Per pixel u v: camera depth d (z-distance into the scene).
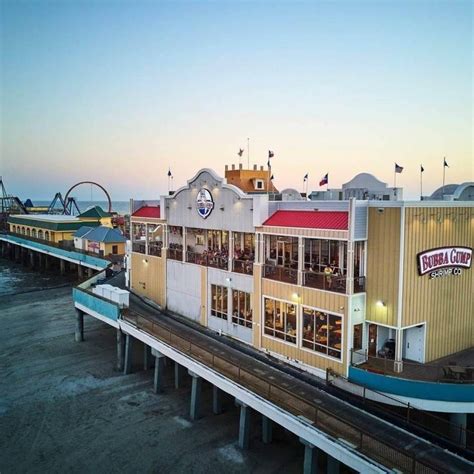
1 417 25.05
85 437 22.97
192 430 23.52
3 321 43.78
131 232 41.00
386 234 21.72
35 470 20.45
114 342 37.19
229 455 21.34
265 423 22.23
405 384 19.89
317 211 24.47
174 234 36.22
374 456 15.63
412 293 21.81
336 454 16.38
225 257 29.94
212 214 30.55
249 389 21.05
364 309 22.58
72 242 69.25
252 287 27.31
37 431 23.59
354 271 22.95
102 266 56.00
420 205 21.80
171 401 26.72
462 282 24.47
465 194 28.17
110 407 26.03
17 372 31.14
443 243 23.22
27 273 71.81
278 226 25.23
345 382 21.66
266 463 20.78
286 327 25.19
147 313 34.41
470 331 25.20
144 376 30.28
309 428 17.58
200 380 24.59
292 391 21.12
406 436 17.36
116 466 20.66
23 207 115.81
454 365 21.25
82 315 37.41
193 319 32.97
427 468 15.07
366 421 18.45
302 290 24.00
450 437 20.05
